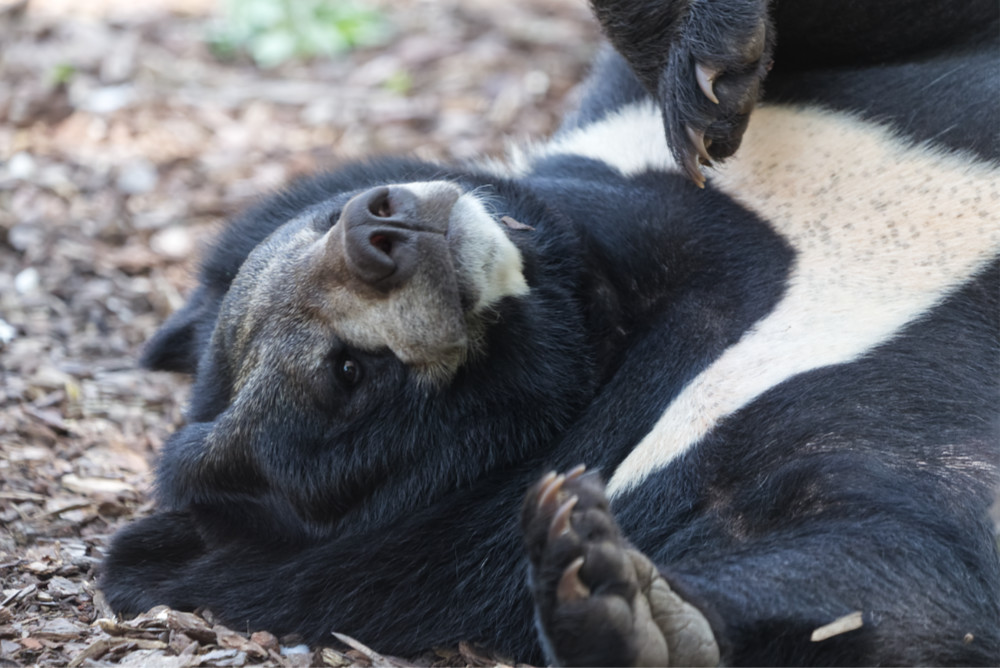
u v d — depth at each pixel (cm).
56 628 791
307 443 823
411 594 813
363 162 963
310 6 1905
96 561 911
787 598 659
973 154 831
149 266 1372
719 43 812
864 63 911
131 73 1728
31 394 1138
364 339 803
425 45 1839
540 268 852
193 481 854
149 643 773
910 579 670
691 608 614
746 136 884
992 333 782
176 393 1180
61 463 1050
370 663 785
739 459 762
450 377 815
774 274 828
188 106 1681
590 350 859
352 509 837
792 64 920
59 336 1245
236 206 1470
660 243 859
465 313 803
